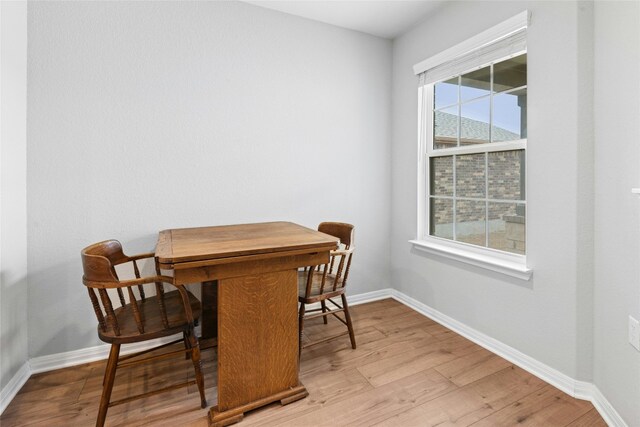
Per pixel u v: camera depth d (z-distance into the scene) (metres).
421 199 2.75
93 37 1.93
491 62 2.11
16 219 1.73
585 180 1.58
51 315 1.91
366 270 2.97
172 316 1.59
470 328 2.26
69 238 1.93
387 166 3.03
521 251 2.02
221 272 1.43
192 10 2.18
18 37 1.72
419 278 2.75
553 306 1.73
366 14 2.53
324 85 2.67
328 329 2.41
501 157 2.12
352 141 2.83
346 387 1.73
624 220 1.36
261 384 1.56
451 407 1.57
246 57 2.36
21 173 1.77
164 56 2.11
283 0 2.34
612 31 1.41
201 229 2.06
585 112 1.57
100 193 1.99
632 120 1.31
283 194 2.54
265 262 1.53
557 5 1.67
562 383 1.69
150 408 1.57
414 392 1.68
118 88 2.00
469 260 2.22
